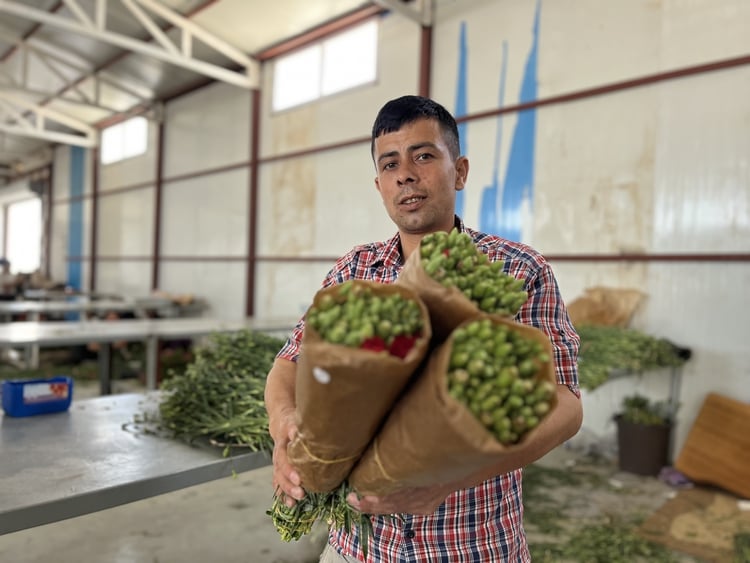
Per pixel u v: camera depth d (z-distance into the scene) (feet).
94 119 39.11
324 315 2.42
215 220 30.22
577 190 16.37
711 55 13.83
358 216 22.93
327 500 3.47
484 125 18.47
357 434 2.62
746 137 13.29
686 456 13.34
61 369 23.80
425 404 2.28
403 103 4.03
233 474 5.98
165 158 33.91
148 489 5.31
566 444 16.47
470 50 18.83
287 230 26.13
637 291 15.08
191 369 7.91
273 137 26.68
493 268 2.96
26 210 61.31
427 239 3.00
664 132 14.64
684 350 13.93
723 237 13.67
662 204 14.69
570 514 11.44
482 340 2.39
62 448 6.10
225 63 28.14
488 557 3.82
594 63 15.97
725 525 10.94
